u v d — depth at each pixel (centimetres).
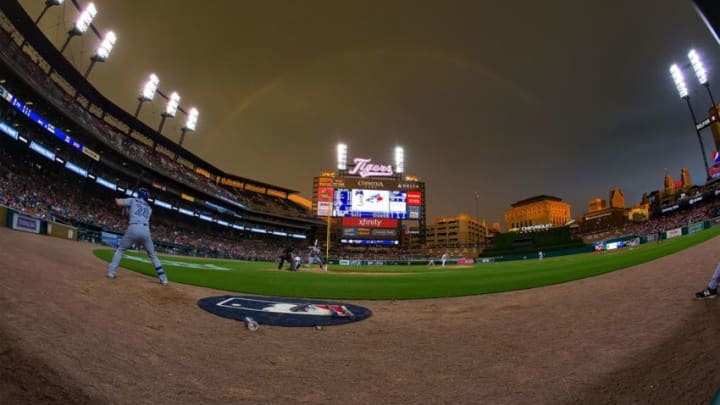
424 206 7356
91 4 4028
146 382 307
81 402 246
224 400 299
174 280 995
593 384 321
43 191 3422
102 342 369
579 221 13275
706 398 261
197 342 440
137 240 768
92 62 4388
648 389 294
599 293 768
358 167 7669
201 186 6294
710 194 4997
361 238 7081
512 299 847
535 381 344
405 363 411
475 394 325
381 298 920
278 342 477
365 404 308
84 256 1226
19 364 269
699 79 5353
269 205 8856
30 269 618
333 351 451
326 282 1341
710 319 443
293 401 309
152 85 5419
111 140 4544
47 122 3369
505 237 6956
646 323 482
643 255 1944
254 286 1059
